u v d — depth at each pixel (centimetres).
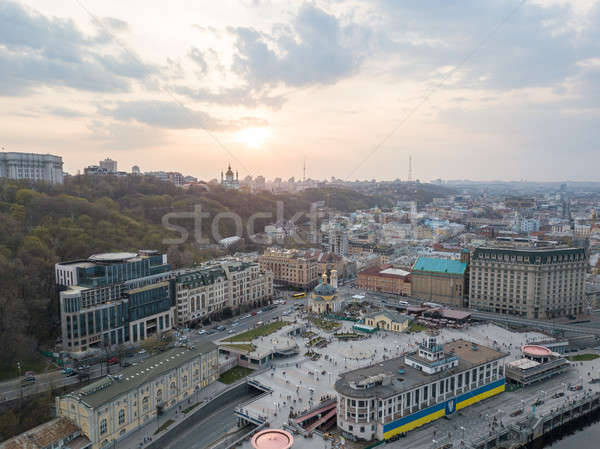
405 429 18262
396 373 19812
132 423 18725
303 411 19712
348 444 17338
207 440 18888
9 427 18575
